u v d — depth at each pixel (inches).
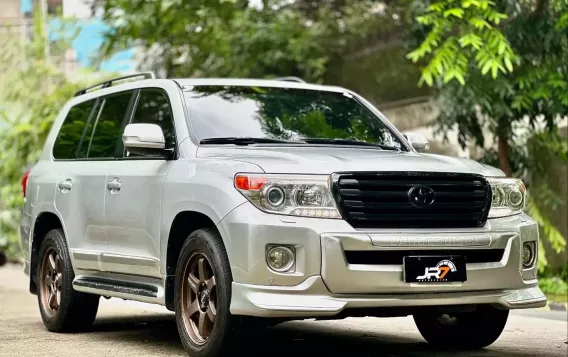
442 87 538.0
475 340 310.5
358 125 329.1
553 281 548.1
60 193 363.3
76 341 338.6
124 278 327.0
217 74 723.4
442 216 268.5
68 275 357.7
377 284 257.3
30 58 917.2
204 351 274.7
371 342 332.5
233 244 260.7
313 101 333.1
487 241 270.4
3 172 893.2
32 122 875.4
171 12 660.1
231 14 681.6
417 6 528.7
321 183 260.7
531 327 383.6
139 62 821.9
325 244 254.7
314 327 375.9
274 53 706.2
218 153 287.7
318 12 758.5
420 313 274.7
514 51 509.7
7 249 898.7
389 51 693.9
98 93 372.2
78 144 370.3
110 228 327.9
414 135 340.8
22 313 436.1
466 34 466.0
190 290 285.7
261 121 315.0
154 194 301.3
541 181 571.5
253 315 257.0
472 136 553.9
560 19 478.0
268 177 260.7
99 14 713.6
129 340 340.2
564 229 583.2
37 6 940.0
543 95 501.7
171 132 321.7
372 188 262.5
